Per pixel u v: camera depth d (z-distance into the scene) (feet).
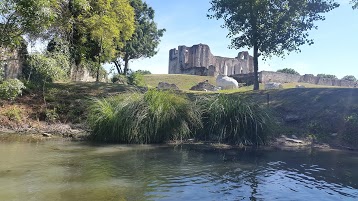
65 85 57.11
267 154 31.22
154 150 31.48
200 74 173.78
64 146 31.86
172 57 217.97
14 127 40.81
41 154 27.53
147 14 122.62
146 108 36.45
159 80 147.95
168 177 21.43
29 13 31.30
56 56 52.70
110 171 22.62
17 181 19.49
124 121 35.83
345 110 44.06
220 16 68.28
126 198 17.03
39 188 18.28
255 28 64.85
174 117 37.17
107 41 79.05
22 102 47.24
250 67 210.18
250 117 37.63
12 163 23.98
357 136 38.45
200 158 28.17
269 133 38.58
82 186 18.92
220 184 20.04
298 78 139.95
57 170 22.41
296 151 33.50
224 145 35.88
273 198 17.58
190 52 197.06
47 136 37.22
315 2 61.93
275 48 66.23
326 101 47.52
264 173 23.16
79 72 76.18
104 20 71.51
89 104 43.70
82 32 72.54
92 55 84.33
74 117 45.47
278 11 63.93
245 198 17.48
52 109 46.57
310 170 24.43
